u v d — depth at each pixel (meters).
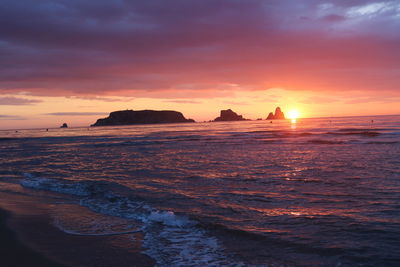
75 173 18.55
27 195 12.54
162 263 6.00
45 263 5.91
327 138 40.41
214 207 10.02
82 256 6.29
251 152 27.22
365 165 17.67
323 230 7.61
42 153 34.09
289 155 24.02
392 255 6.09
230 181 14.40
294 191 12.00
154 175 16.86
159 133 79.62
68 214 9.59
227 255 6.40
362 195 10.95
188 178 15.54
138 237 7.50
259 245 6.88
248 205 10.16
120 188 13.51
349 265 5.78
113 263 5.97
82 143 50.69
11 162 25.84
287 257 6.22
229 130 80.50
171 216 9.02
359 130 54.25
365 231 7.43
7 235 7.54
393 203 9.75
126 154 29.77
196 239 7.34
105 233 7.79
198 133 70.31
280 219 8.60
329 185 12.83
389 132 46.34
